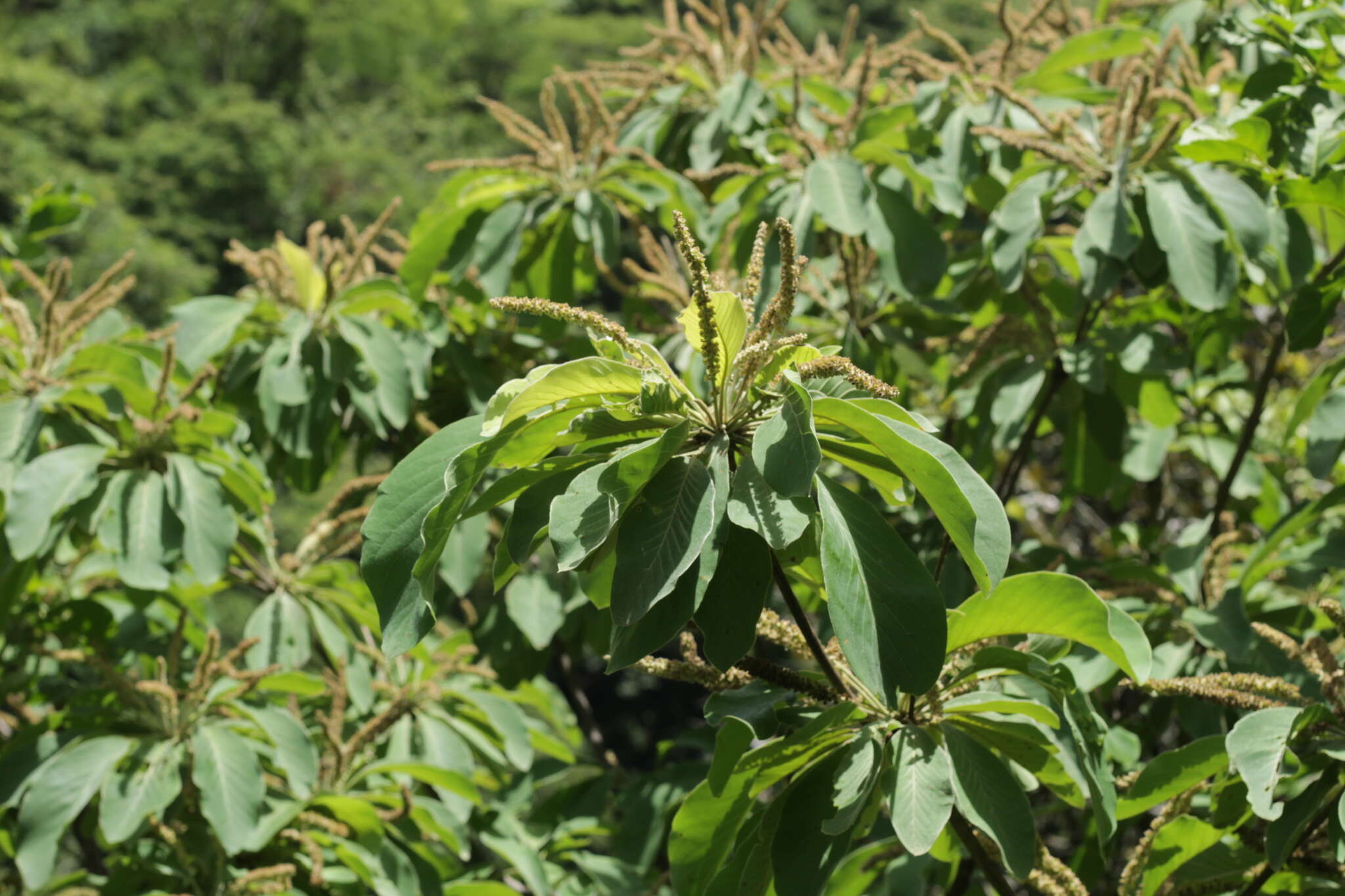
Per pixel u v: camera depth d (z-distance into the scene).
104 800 3.09
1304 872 2.33
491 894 3.67
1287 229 3.08
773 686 2.07
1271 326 4.40
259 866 3.46
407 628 1.64
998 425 3.37
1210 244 2.93
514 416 1.61
